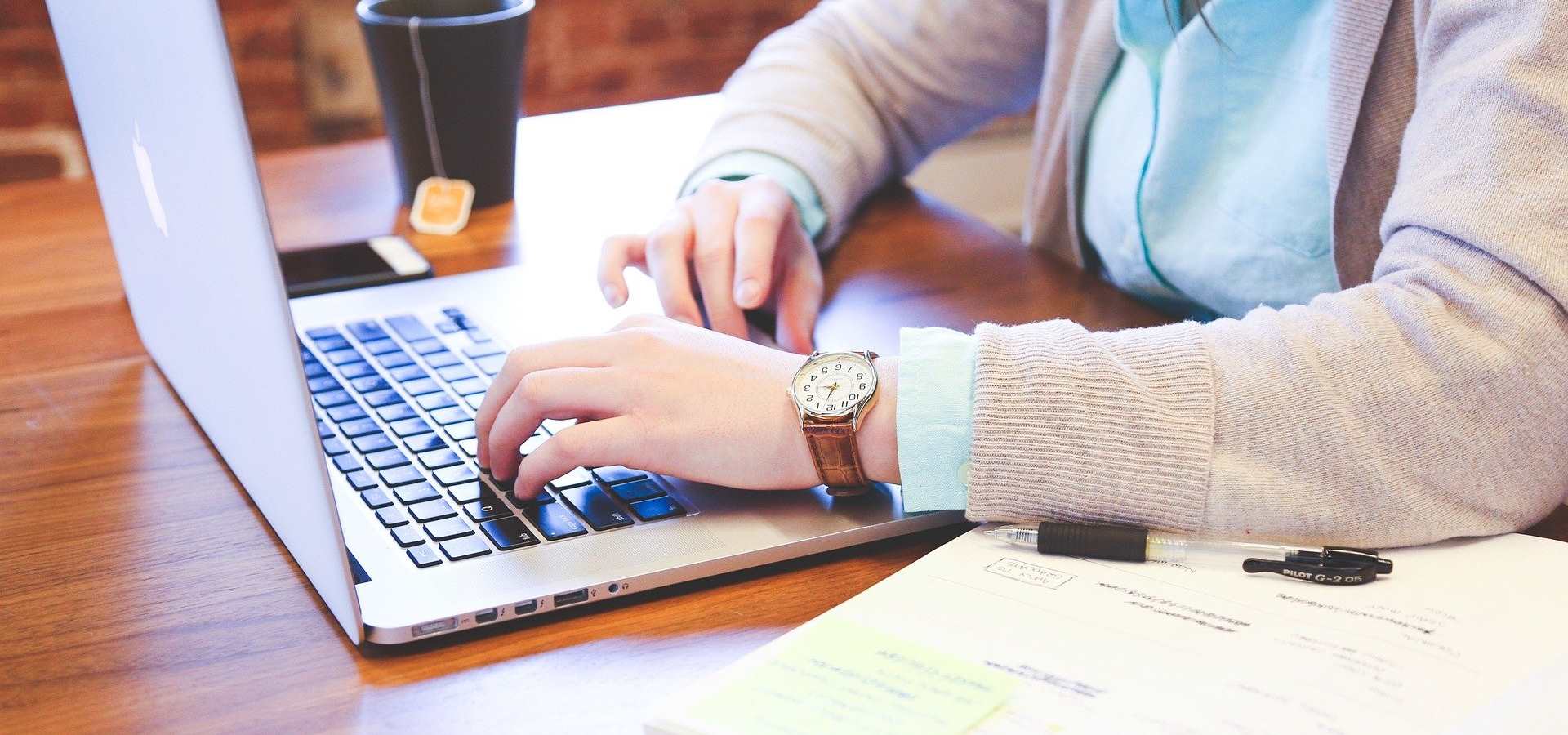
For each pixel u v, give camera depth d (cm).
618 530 62
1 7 201
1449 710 46
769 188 97
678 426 65
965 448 63
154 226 69
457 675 53
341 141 225
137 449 75
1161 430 61
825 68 114
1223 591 56
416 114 105
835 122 108
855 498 66
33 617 58
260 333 51
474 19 102
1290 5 84
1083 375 62
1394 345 61
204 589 61
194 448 75
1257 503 60
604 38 241
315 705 52
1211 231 92
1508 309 60
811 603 58
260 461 61
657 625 57
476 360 83
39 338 91
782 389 66
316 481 52
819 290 94
